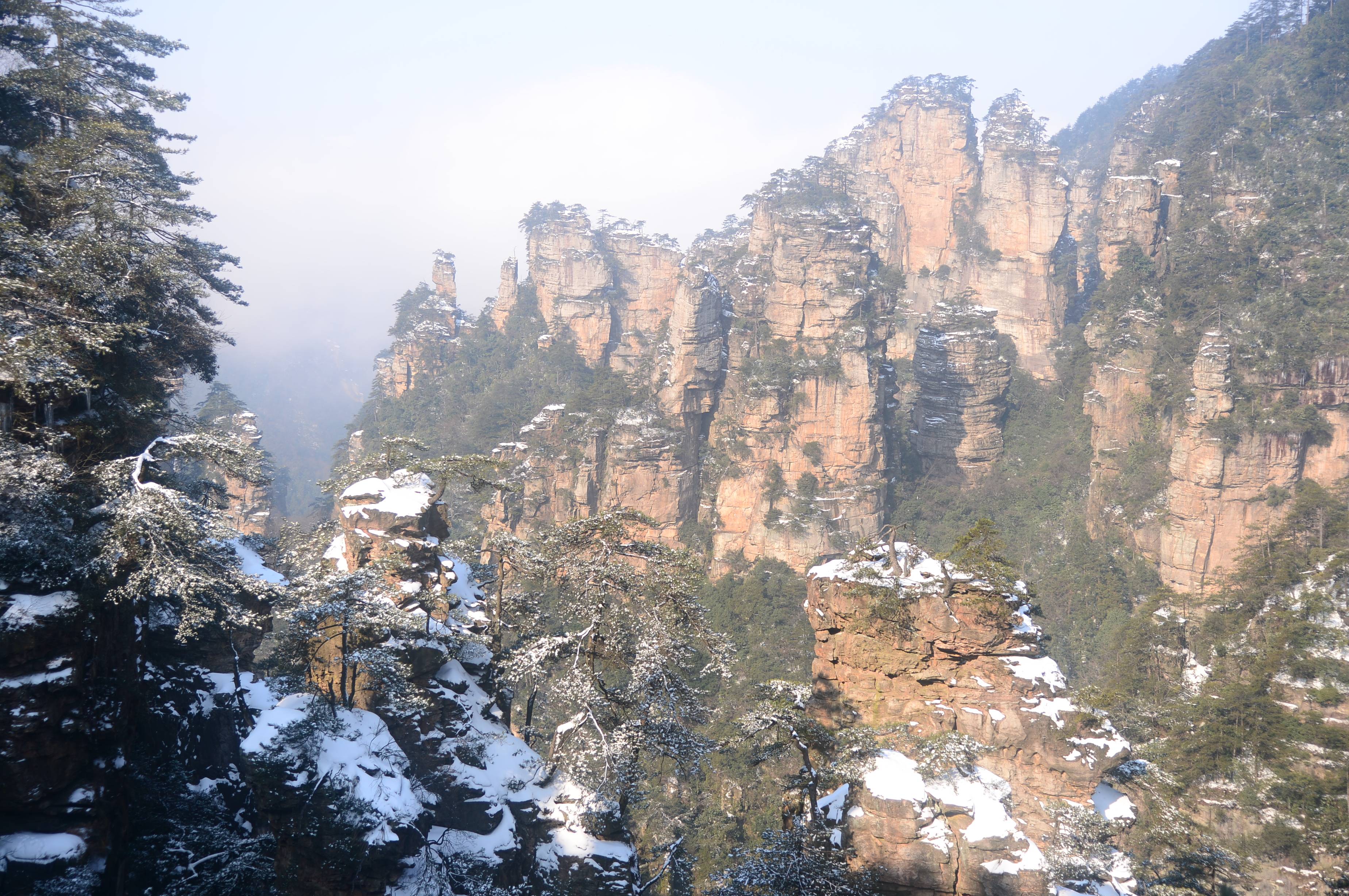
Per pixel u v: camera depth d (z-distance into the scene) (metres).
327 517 162.25
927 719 42.34
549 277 197.50
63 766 28.28
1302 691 62.91
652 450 131.25
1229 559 104.69
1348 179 129.38
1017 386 154.00
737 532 128.50
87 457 33.72
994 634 42.25
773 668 101.44
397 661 36.16
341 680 38.38
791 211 136.62
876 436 129.38
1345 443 102.75
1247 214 134.62
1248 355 107.81
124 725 31.55
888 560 45.25
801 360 132.12
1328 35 151.25
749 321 139.25
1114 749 40.88
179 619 37.53
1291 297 116.50
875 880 32.28
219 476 128.88
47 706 27.77
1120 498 118.56
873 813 33.03
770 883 31.09
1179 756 60.97
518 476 140.00
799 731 36.72
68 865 27.70
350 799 29.14
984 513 134.50
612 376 154.88
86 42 47.78
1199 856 44.47
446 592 47.09
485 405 177.25
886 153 198.12
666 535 131.75
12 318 31.03
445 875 30.64
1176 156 155.12
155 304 42.72
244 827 35.03
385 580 41.19
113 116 47.62
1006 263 169.00
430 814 33.19
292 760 29.66
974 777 34.97
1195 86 195.50
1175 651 84.69
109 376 37.12
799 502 124.94
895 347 180.88
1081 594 112.50
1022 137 171.25
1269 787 57.16
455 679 42.22
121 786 30.55
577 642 35.91
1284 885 52.66
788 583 117.06
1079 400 138.12
